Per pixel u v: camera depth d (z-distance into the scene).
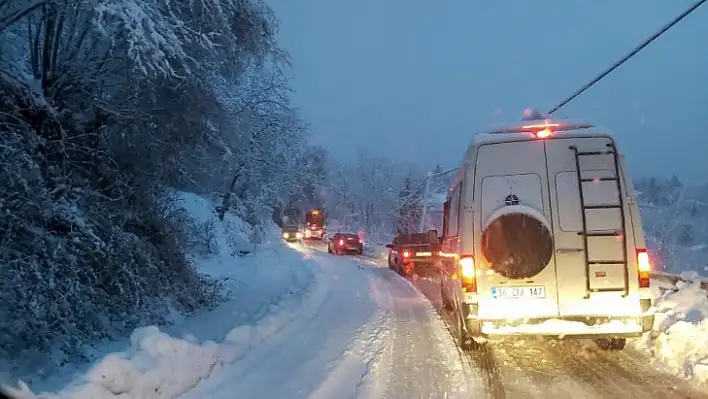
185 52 11.84
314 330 10.33
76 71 11.14
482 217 7.57
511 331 7.32
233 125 15.42
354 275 23.20
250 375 7.11
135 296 10.84
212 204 30.23
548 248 7.27
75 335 9.27
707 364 6.82
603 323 7.21
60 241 9.36
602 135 7.54
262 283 19.31
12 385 6.05
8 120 9.84
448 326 10.75
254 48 13.98
